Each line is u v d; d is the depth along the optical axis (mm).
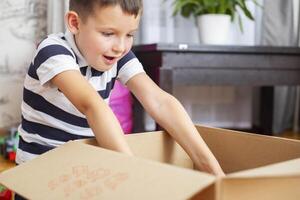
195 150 732
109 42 746
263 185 437
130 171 454
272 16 2082
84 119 840
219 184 406
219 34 1751
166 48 1451
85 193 444
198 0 1781
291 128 2271
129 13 723
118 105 1627
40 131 839
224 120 2248
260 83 1603
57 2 1779
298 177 441
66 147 589
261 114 2166
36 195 474
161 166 445
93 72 844
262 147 692
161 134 770
